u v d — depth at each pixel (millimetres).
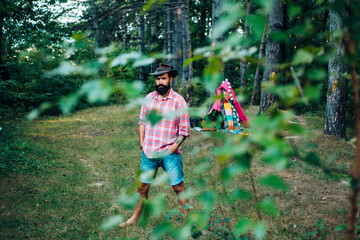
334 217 3291
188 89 9164
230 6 733
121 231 3236
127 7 10086
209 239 2820
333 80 7617
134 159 6523
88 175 5449
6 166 5559
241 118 7098
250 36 802
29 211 3836
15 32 9312
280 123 841
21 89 11562
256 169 5254
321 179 4680
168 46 15188
